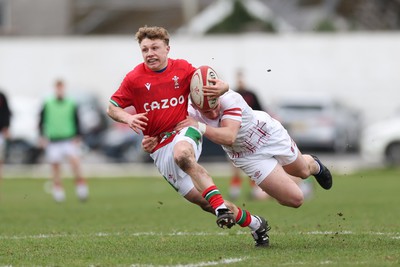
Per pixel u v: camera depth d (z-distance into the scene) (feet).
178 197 233.76
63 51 466.29
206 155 363.35
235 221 111.04
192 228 149.89
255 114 116.78
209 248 119.44
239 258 107.86
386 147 340.80
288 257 107.76
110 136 379.96
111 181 306.14
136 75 112.37
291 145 119.44
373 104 443.32
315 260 104.63
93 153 419.74
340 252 111.96
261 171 117.39
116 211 191.21
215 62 451.53
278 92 449.48
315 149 397.80
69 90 463.83
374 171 328.49
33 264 105.70
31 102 389.39
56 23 647.15
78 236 138.51
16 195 248.73
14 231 149.07
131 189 269.44
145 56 111.34
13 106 384.27
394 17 630.33
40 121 230.07
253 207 195.83
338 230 141.28
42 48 466.29
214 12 617.21
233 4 609.42
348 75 444.96
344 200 213.25
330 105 397.19
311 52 446.60
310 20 633.61
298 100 396.78
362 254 109.70
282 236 132.67
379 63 442.91
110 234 141.08
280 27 626.64
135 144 376.27
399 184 271.08
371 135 342.64
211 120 115.03
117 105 113.09
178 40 453.99
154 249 119.34
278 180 116.88
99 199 230.89
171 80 112.06
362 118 442.09
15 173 348.79
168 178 114.83
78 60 465.47
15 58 467.52
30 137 378.73
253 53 449.89
